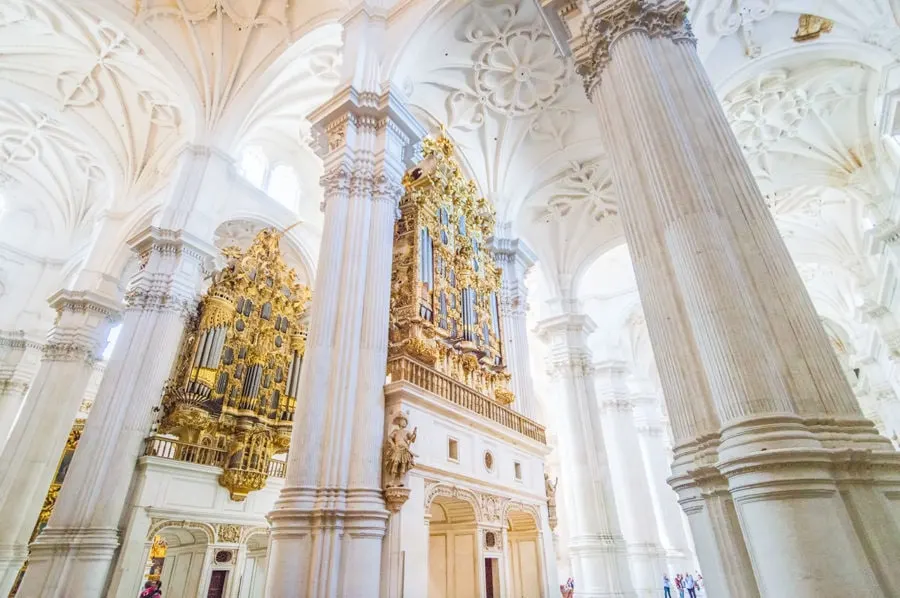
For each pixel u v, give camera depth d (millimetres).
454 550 7949
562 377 15422
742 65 11539
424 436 7348
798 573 3145
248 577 11828
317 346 6918
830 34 10930
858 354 22891
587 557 12773
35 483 12531
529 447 10250
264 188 16625
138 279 11562
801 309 4188
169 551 11766
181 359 11930
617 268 22750
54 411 13141
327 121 8992
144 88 14844
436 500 7711
